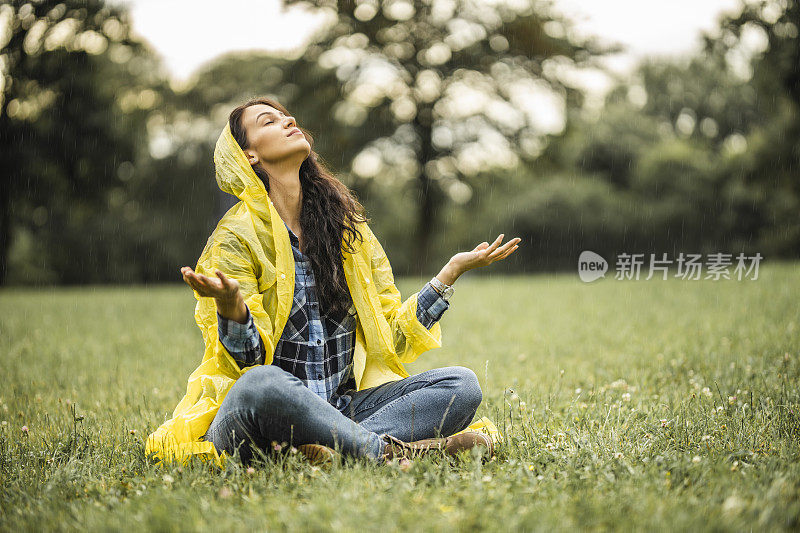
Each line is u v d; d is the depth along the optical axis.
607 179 53.75
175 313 15.99
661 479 3.84
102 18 34.72
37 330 13.13
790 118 41.09
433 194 49.31
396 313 4.82
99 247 49.75
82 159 39.19
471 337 11.30
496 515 3.31
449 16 46.56
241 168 4.65
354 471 3.88
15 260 48.38
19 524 3.56
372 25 45.53
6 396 7.57
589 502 3.47
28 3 33.16
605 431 4.96
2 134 36.16
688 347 8.91
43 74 35.44
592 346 9.71
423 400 4.51
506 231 51.47
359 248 4.87
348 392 4.76
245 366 4.24
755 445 4.57
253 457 4.21
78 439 5.23
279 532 3.25
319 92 45.84
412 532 3.16
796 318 10.88
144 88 46.09
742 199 45.56
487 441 4.39
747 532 3.16
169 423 4.40
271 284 4.45
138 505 3.68
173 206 51.34
